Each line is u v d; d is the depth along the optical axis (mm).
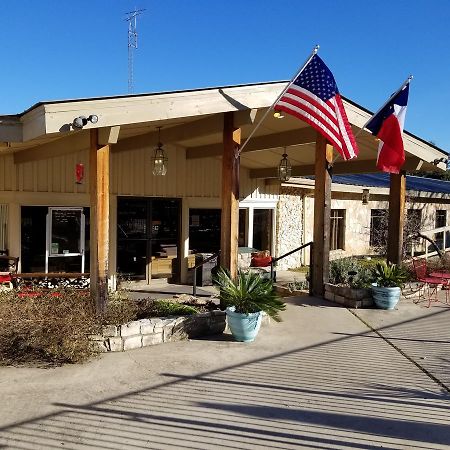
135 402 4430
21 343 5410
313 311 8047
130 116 5926
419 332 6938
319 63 6914
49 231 9914
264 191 13750
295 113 6797
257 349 6055
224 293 6754
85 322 5719
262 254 13156
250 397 4590
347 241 16203
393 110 7918
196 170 12086
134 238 11227
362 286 8617
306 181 14211
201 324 6582
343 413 4285
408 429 4012
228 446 3695
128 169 10883
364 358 5777
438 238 19344
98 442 3719
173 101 6254
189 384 4875
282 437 3844
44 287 8008
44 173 9773
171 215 11844
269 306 6418
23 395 4527
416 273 9781
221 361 5582
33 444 3670
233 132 7117
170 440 3770
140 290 10781
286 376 5152
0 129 6031
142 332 6039
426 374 5277
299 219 14836
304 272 13945
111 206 10680
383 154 7918
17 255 9469
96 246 6184
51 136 6645
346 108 8359
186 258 11922
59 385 4773
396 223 10391
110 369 5230
